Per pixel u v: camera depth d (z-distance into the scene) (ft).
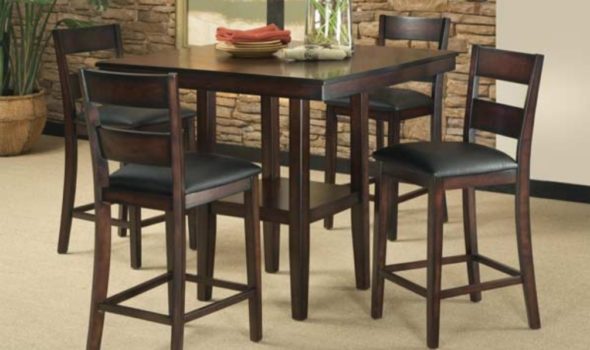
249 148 23.29
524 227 13.73
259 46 15.49
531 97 13.42
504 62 13.85
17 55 23.77
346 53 15.44
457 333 13.83
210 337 13.74
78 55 25.29
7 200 20.15
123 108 17.03
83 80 12.60
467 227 14.57
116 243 17.60
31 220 18.89
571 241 17.54
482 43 20.33
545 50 19.53
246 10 22.77
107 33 17.60
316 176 21.94
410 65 15.17
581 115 19.44
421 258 16.76
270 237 15.90
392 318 14.38
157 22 23.88
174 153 12.21
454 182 13.19
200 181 12.60
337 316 14.47
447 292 13.33
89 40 17.29
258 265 13.48
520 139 13.52
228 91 14.17
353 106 15.02
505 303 14.85
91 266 16.52
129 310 12.68
